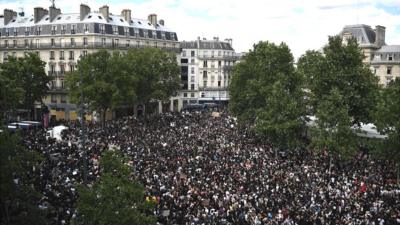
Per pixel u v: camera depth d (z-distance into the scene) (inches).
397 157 1925.4
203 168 1958.7
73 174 1726.1
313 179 1823.3
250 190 1641.2
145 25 5177.2
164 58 4318.4
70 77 3622.0
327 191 1636.3
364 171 2053.4
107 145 2363.4
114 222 947.3
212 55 6368.1
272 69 3304.6
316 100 2662.4
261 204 1493.6
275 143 2573.8
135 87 3841.0
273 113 2529.5
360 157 2433.6
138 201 1023.0
